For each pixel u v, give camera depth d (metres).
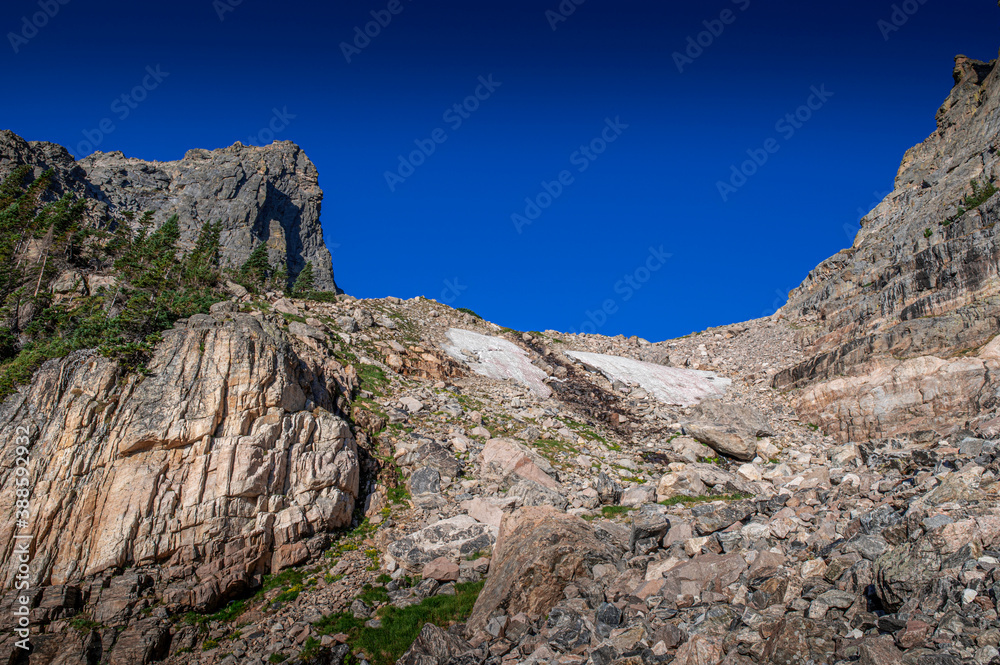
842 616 12.66
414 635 19.27
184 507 22.48
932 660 10.10
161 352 26.20
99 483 22.22
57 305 37.16
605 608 15.78
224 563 22.14
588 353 62.72
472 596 20.81
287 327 42.22
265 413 26.00
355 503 27.81
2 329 33.97
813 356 48.91
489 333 64.00
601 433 41.22
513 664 15.23
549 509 21.25
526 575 18.33
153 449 23.47
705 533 19.56
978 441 19.20
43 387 23.88
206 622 20.73
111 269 44.94
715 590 15.66
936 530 13.18
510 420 39.72
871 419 36.22
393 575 23.03
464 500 28.56
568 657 14.62
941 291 42.00
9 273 40.84
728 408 40.59
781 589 14.34
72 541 21.06
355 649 18.97
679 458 36.50
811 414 41.06
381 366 43.78
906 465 20.53
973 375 33.03
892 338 40.81
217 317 31.34
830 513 17.75
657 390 53.00
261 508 23.94
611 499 28.89
